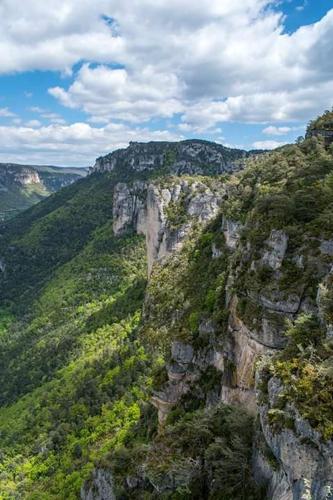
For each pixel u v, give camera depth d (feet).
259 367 76.95
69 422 254.68
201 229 339.16
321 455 54.85
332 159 158.61
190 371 143.43
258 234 119.55
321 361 66.13
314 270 102.27
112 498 109.60
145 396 213.66
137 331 318.45
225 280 148.36
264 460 70.38
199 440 91.81
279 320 101.40
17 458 249.75
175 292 266.16
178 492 84.53
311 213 116.57
